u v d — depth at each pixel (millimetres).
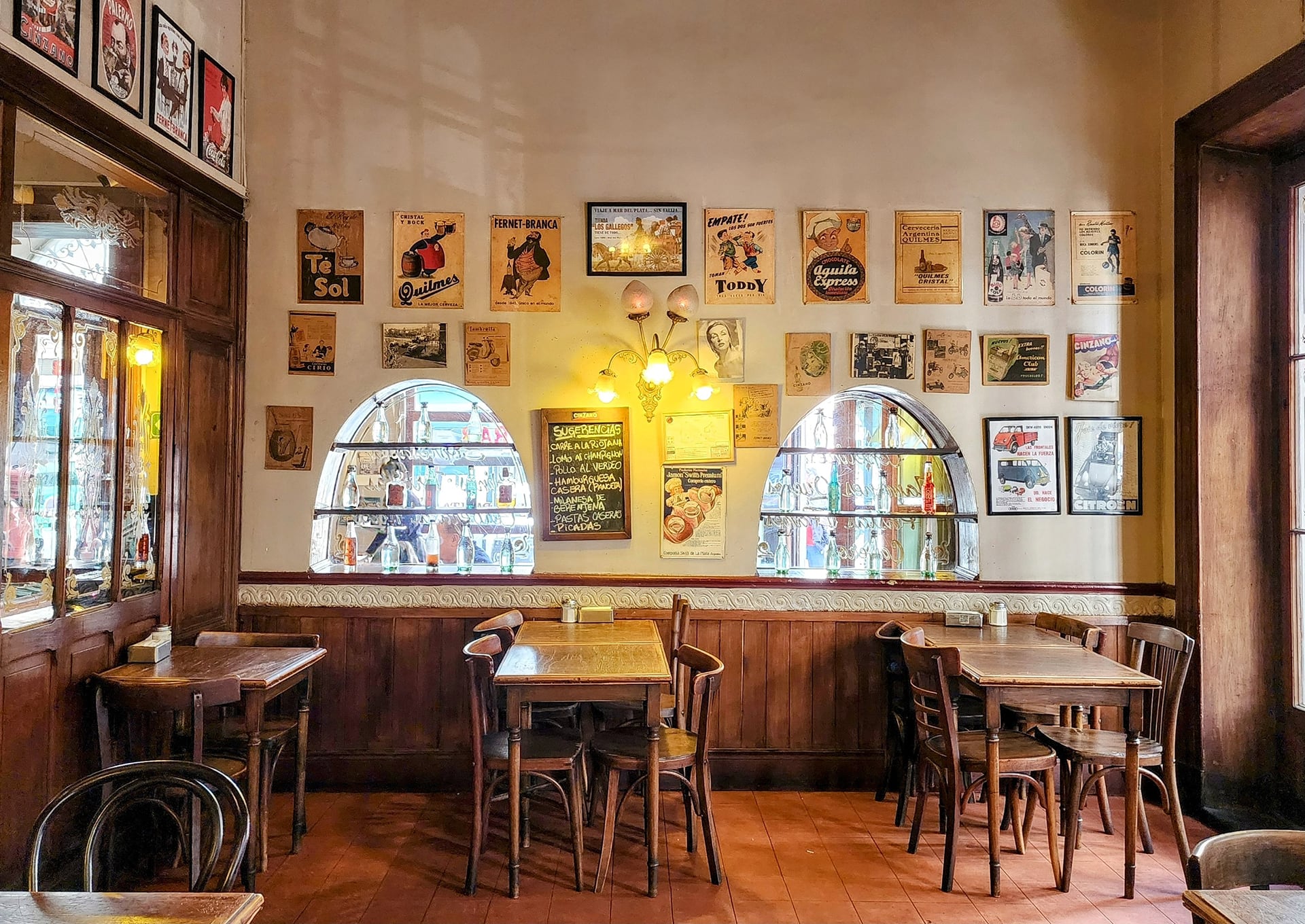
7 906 1522
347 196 4195
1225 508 3906
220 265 3967
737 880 3125
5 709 2629
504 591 4133
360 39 4219
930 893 3049
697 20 4281
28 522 2773
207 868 1688
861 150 4262
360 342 4188
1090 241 4242
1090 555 4199
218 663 3203
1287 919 1466
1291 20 3396
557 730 3924
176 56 3594
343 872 3166
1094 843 3500
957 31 4285
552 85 4250
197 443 3777
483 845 3318
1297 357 3801
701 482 4203
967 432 4234
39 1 2785
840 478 4500
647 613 4160
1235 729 3854
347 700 4078
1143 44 4258
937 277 4242
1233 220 3943
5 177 2637
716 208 4238
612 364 4219
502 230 4215
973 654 3414
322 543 4309
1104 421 4223
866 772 4082
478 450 4453
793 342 4227
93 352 3107
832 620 4141
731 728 4117
